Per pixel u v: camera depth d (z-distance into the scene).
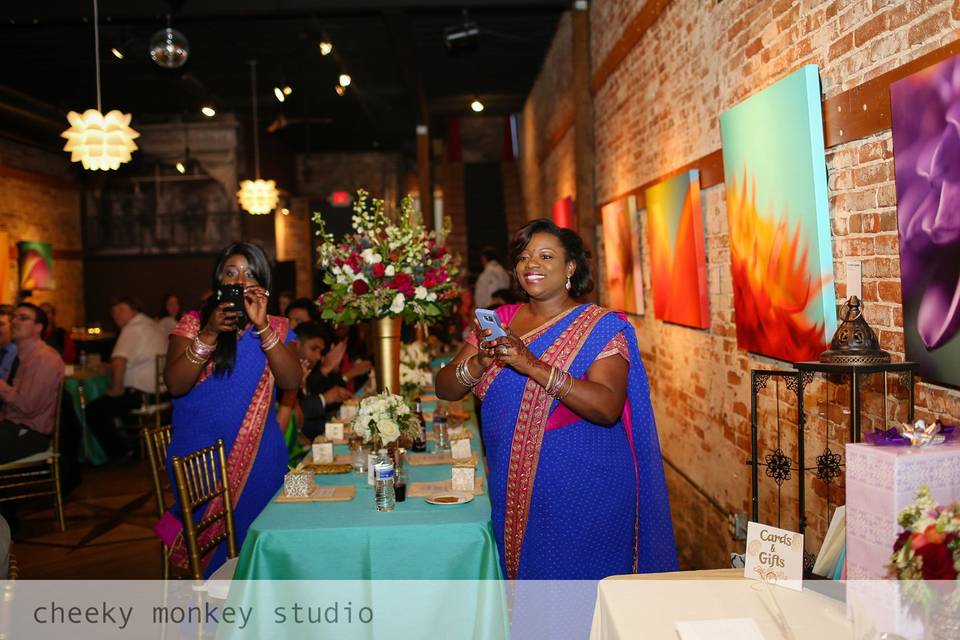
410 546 2.59
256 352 3.40
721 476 4.66
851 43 2.91
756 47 3.84
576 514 2.57
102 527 5.86
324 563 2.57
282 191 18.42
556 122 11.17
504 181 18.91
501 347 2.48
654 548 2.68
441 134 20.75
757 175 3.68
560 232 2.73
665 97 5.54
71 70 12.07
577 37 8.20
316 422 4.91
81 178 16.02
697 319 4.93
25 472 6.27
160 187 16.27
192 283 16.27
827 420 3.26
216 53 11.88
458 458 3.49
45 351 5.92
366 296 3.83
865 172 2.87
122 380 8.34
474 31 9.06
